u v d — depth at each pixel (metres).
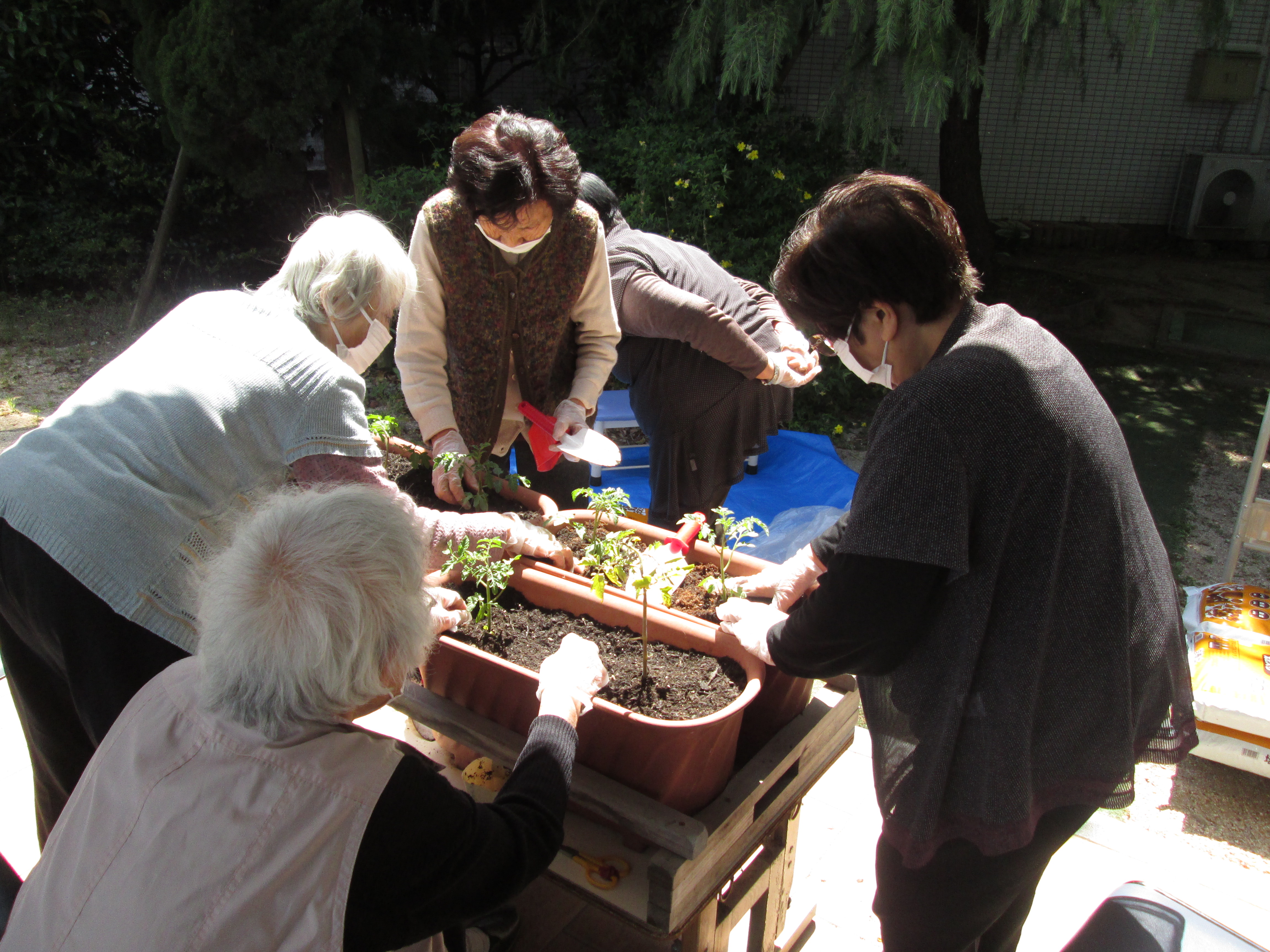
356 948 1.01
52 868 1.03
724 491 2.81
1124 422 5.55
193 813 0.99
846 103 5.14
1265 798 2.57
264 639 1.00
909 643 1.28
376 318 1.73
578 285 2.27
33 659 1.63
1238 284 8.69
